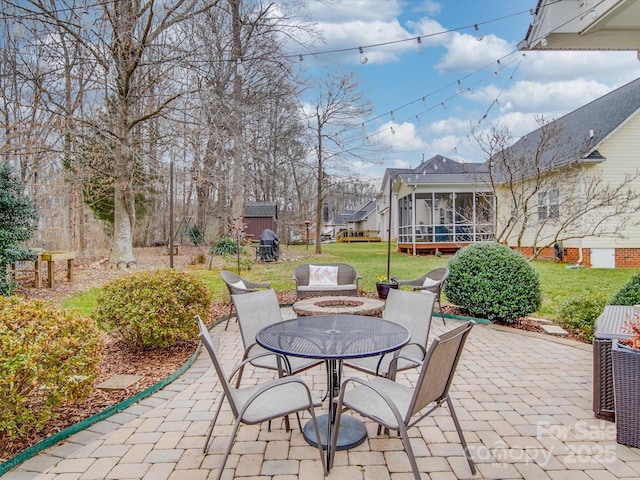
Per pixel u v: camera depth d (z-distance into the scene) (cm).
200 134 919
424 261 1260
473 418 275
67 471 216
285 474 213
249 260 1092
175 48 849
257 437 252
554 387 328
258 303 347
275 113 1479
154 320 387
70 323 270
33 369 225
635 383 234
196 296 429
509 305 518
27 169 1067
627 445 239
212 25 1006
